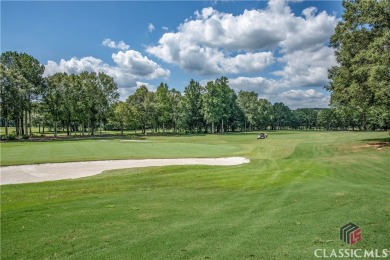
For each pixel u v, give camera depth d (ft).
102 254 21.66
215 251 21.77
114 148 142.10
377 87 99.40
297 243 23.09
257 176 59.47
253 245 22.82
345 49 118.01
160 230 26.71
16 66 247.09
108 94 298.76
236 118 424.05
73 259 20.97
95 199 41.16
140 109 337.31
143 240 24.22
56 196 44.83
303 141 162.20
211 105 350.02
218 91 352.28
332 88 136.46
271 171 65.62
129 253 21.72
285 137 241.96
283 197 39.99
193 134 331.77
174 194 43.96
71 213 33.06
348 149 110.42
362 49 112.16
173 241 23.90
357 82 112.37
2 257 21.50
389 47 99.35
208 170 69.92
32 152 122.01
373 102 112.27
